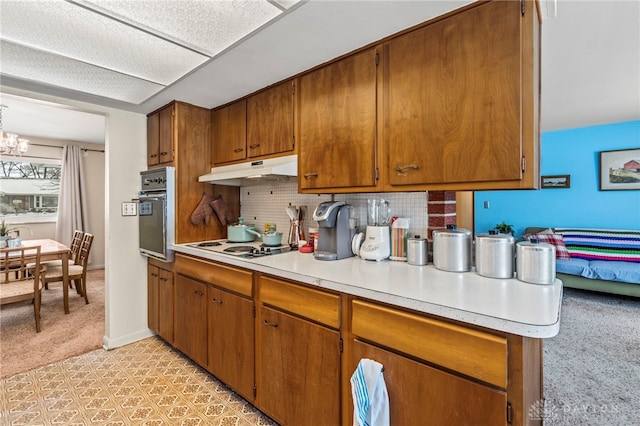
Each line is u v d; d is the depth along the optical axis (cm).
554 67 241
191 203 247
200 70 186
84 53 165
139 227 264
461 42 127
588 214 430
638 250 365
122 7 128
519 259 126
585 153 430
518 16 115
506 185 119
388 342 112
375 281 127
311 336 140
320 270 147
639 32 189
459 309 95
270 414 160
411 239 158
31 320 308
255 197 266
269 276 161
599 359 225
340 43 156
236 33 147
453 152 130
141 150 269
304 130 189
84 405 178
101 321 309
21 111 352
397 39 147
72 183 515
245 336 174
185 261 222
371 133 157
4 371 214
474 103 124
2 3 123
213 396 187
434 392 101
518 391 86
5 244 340
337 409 130
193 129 248
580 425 159
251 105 224
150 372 213
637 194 397
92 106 242
